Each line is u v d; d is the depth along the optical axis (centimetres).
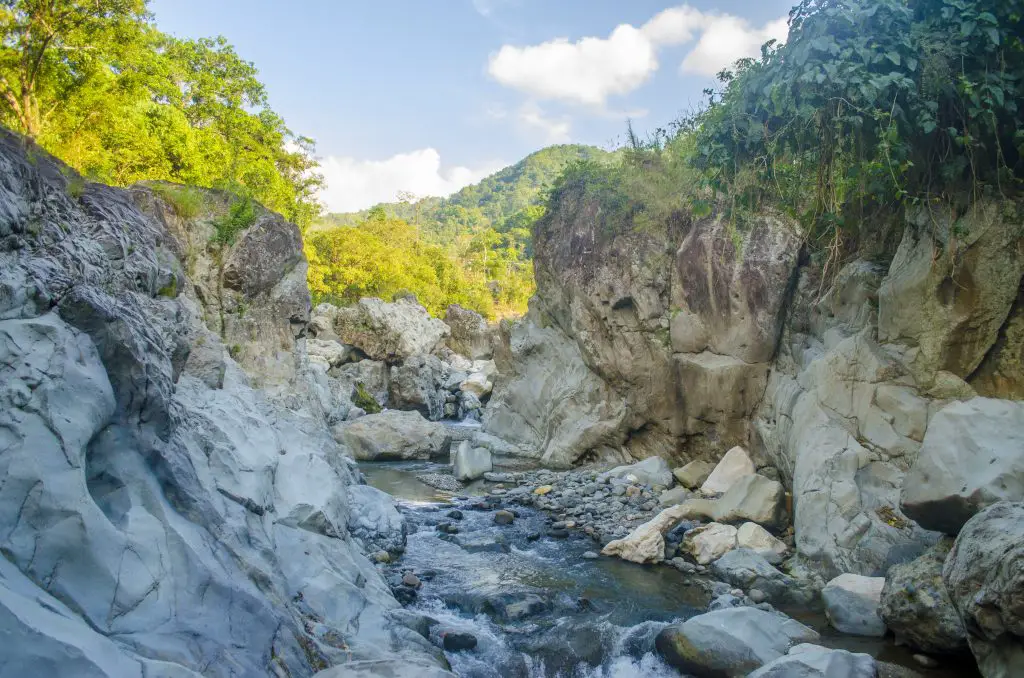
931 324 857
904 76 735
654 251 1523
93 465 511
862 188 870
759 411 1323
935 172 832
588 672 675
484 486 1540
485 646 711
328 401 2189
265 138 3616
